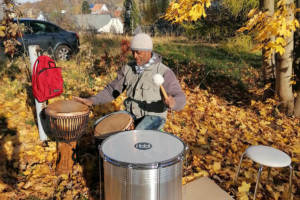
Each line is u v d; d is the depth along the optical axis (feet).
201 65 28.48
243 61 33.78
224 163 11.66
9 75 17.65
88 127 12.85
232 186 9.96
